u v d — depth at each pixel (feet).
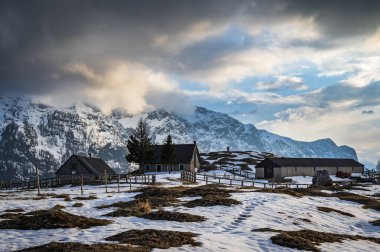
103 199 146.82
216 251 63.77
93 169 384.27
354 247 76.02
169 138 383.24
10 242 69.67
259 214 104.99
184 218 95.14
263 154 650.02
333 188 214.28
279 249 67.92
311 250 68.69
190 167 398.62
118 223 89.66
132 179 270.87
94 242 68.74
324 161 422.00
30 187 278.26
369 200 155.84
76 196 160.25
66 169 383.24
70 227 82.84
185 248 64.75
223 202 121.08
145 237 71.20
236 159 549.95
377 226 106.01
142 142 364.79
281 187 226.38
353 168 430.61
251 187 215.31
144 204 111.04
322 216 112.16
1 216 100.01
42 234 76.48
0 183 296.71
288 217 103.50
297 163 392.68
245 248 67.10
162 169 396.98
